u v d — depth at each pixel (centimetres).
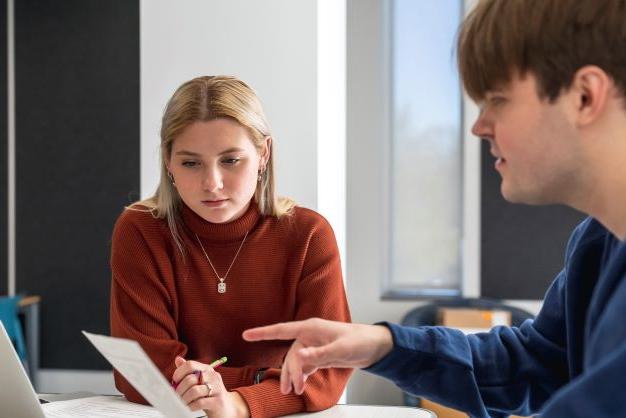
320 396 139
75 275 470
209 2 281
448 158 467
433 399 108
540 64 72
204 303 162
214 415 128
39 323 473
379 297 459
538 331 111
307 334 98
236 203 148
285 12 276
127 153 463
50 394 155
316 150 273
